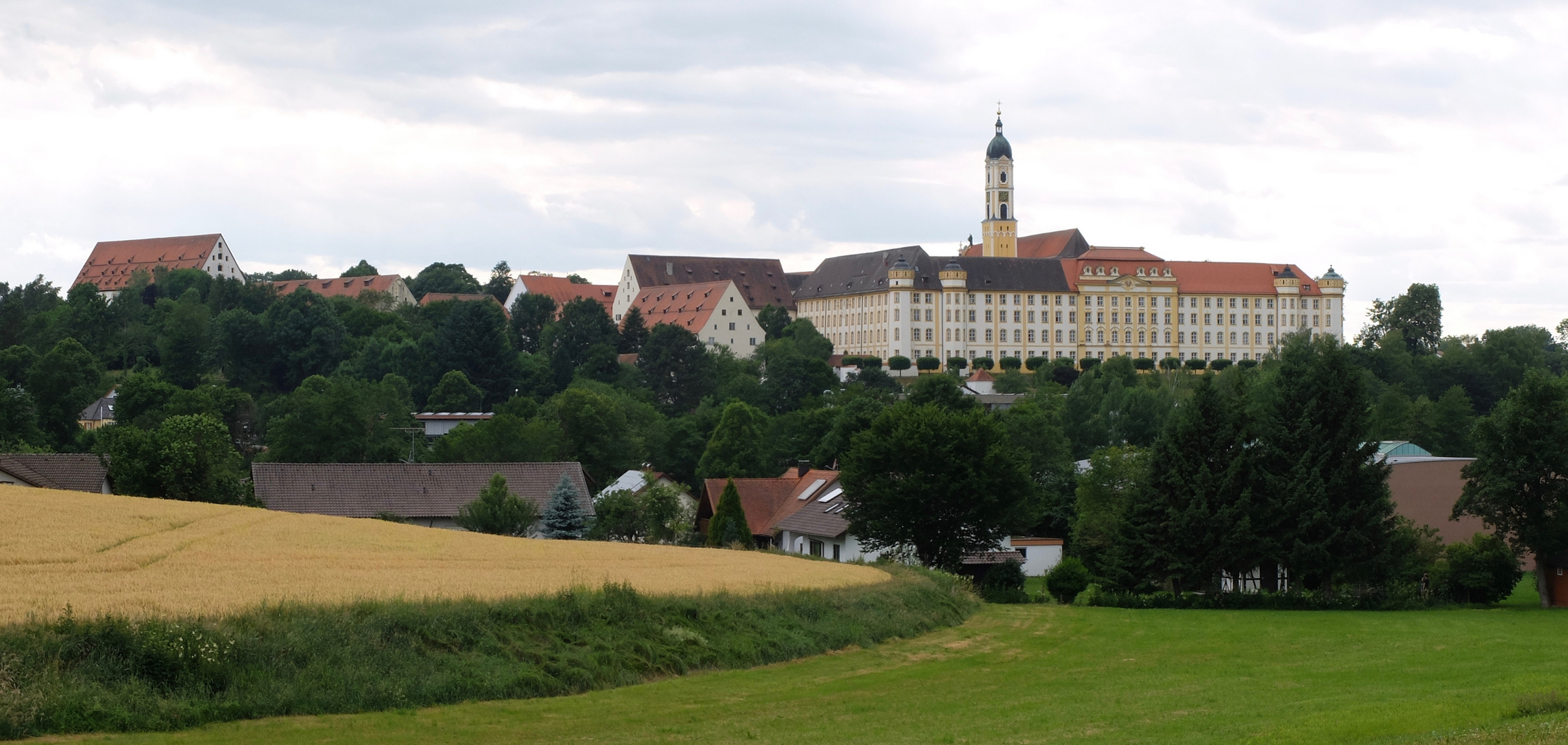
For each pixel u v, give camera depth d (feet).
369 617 124.77
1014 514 286.66
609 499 342.64
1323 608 238.48
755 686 130.82
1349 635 185.47
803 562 225.15
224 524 209.36
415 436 542.16
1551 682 126.52
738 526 320.29
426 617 127.65
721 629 147.54
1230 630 190.08
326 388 552.41
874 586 185.78
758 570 196.13
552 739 105.09
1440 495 347.56
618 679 128.06
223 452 307.99
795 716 116.26
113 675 105.81
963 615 193.67
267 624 118.42
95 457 315.17
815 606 164.25
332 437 476.95
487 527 304.71
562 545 225.15
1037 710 119.24
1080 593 258.98
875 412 449.89
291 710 108.37
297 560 173.78
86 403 568.41
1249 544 245.86
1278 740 98.22
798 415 544.62
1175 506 251.39
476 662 122.93
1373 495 250.37
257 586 142.51
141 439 295.89
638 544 241.14
